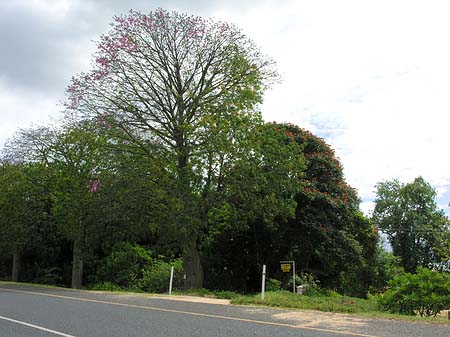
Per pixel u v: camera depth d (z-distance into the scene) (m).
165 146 25.12
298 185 26.23
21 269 46.44
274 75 26.52
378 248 43.69
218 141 22.77
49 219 39.19
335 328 9.75
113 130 25.22
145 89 25.72
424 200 63.19
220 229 30.52
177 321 10.71
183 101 25.52
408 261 62.03
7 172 37.03
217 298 19.34
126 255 32.47
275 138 25.55
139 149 25.23
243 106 24.17
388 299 15.87
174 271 27.14
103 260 35.28
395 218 63.06
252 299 15.30
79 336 8.88
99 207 25.91
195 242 26.05
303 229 30.72
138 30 25.66
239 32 26.09
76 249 33.69
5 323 10.50
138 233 28.34
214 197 24.20
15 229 37.44
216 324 10.27
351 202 33.28
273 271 33.38
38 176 36.16
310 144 32.84
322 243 30.86
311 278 28.67
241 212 24.81
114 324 10.26
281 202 25.22
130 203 24.70
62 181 30.81
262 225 30.84
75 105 25.67
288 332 9.21
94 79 25.41
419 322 10.69
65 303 14.84
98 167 26.47
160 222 24.30
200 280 26.06
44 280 42.44
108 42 25.44
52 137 37.50
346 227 32.38
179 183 23.00
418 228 61.56
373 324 10.33
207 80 26.17
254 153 23.91
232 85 25.45
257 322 10.57
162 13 25.67
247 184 23.64
